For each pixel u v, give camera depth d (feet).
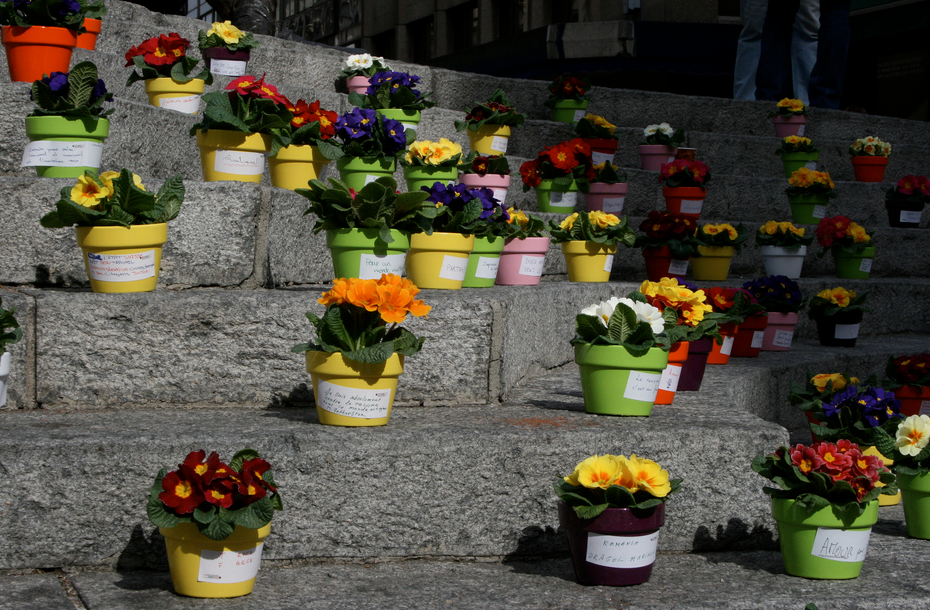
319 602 6.87
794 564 7.86
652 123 23.43
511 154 20.57
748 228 19.60
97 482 7.38
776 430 8.59
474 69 45.32
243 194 10.39
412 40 61.98
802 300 15.98
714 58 36.65
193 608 6.68
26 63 12.41
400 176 15.19
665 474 7.39
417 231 10.43
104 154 11.39
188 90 14.10
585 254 13.58
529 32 39.83
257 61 18.26
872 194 22.65
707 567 8.05
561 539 8.16
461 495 7.95
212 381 9.00
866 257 19.29
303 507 7.68
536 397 10.11
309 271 11.68
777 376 13.99
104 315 8.80
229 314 8.97
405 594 7.11
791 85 25.79
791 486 7.79
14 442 7.27
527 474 8.06
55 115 10.23
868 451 8.93
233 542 6.78
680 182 18.70
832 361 15.38
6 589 6.97
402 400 9.41
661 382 10.03
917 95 39.22
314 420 8.47
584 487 7.38
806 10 24.44
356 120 12.79
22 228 9.89
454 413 9.07
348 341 8.03
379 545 7.83
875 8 40.14
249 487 6.61
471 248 11.18
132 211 9.28
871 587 7.63
